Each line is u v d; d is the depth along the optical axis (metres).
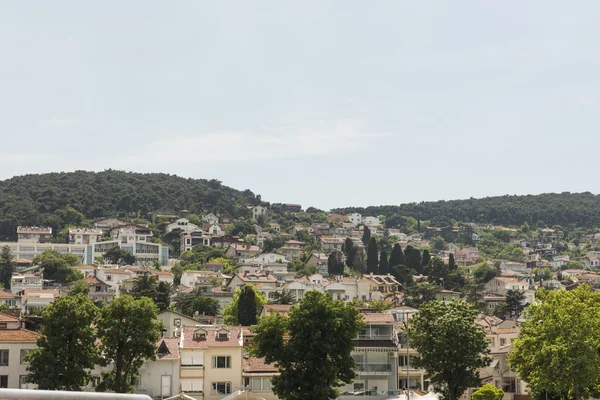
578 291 122.12
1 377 117.50
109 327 108.12
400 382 144.62
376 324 138.62
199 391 124.25
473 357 114.38
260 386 126.25
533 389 112.06
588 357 107.69
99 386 108.44
